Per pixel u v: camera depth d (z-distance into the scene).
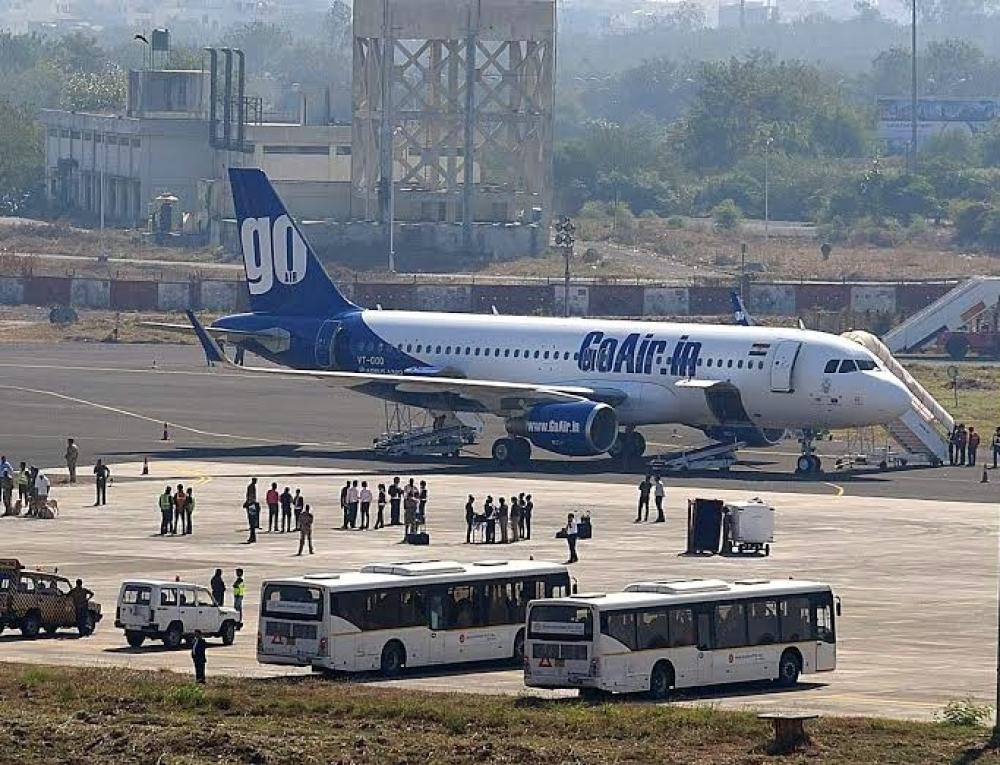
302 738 195.62
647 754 190.38
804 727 199.62
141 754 190.62
